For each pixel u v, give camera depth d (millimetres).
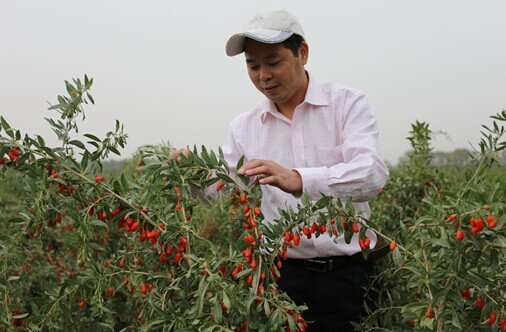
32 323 2262
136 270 2383
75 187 2285
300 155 3045
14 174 5191
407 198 4500
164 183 2445
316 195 2576
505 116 2445
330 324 3080
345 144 2887
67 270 4102
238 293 2035
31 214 2291
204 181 2246
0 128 2189
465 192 2133
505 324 2055
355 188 2639
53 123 2305
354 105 2975
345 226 2178
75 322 3299
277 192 3031
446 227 2090
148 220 2232
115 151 2365
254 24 2811
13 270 3758
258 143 3166
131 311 3457
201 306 1907
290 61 2836
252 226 2146
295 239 2180
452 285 2145
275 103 3113
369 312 2865
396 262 2072
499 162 2535
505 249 2178
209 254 2301
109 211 2258
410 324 2762
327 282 3043
